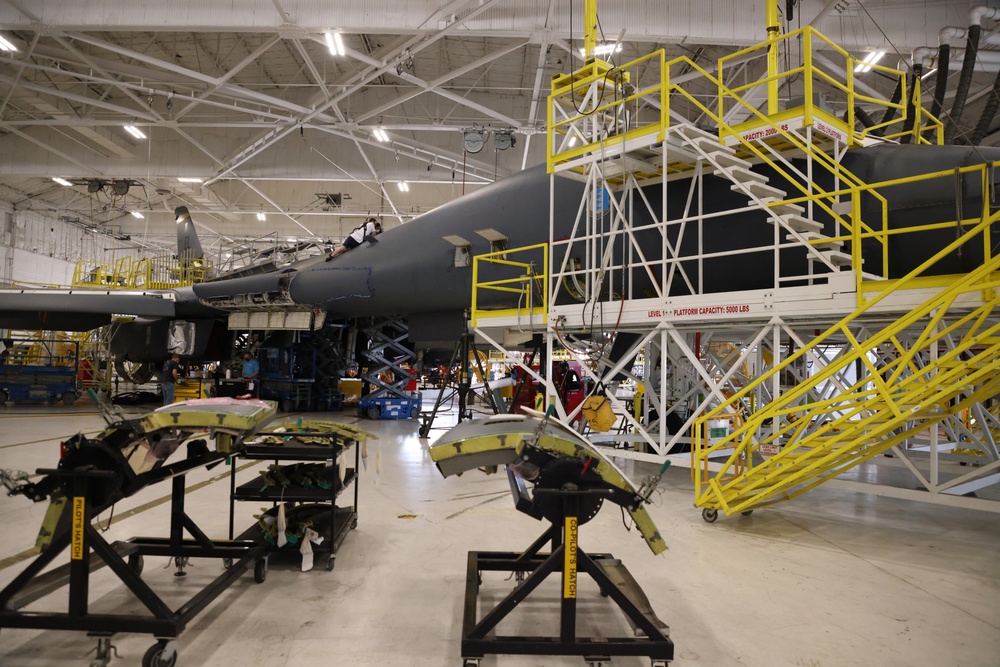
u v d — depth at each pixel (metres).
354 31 14.06
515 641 3.02
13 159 25.36
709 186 7.95
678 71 19.41
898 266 6.93
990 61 12.62
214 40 19.56
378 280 12.47
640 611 3.13
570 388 12.65
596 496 3.07
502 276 10.38
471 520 5.99
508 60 20.23
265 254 19.50
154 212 35.69
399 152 23.11
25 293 16.11
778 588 4.35
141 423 3.36
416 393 16.25
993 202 6.26
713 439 10.54
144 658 2.96
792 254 7.39
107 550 3.04
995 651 3.39
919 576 4.65
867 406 5.71
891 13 13.08
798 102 6.99
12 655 3.13
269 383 17.50
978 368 5.61
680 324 6.86
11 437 11.19
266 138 21.25
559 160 7.80
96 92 23.05
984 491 8.14
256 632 3.45
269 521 4.54
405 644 3.33
